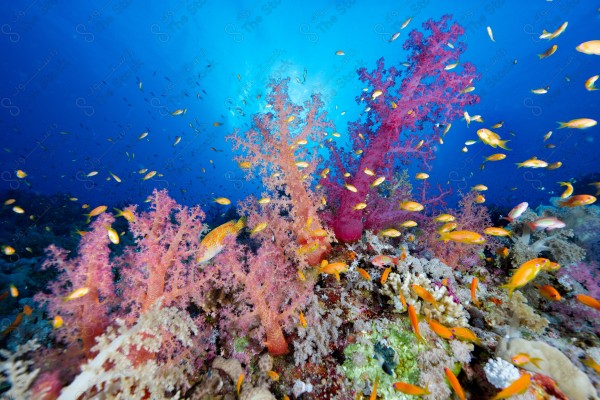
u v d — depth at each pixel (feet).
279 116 15.46
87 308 10.30
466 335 9.71
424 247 19.36
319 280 15.87
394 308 13.02
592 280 15.07
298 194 15.66
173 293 11.84
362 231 19.52
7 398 7.66
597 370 9.36
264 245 14.14
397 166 24.02
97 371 8.30
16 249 33.86
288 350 12.40
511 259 17.62
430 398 9.55
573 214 20.36
